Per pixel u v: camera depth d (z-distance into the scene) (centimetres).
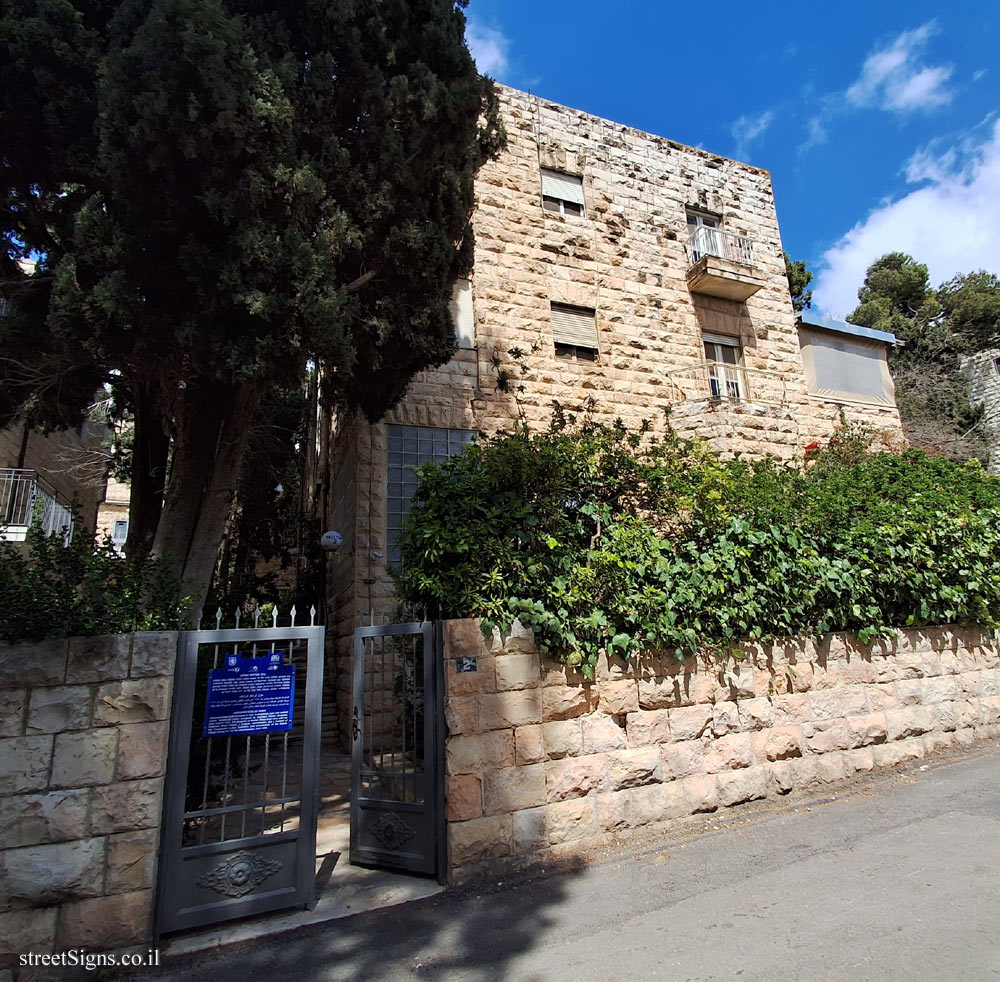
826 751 627
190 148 562
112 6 675
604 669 535
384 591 990
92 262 588
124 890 371
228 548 1666
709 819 548
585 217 1362
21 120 628
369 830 493
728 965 331
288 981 341
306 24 697
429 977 340
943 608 755
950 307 2792
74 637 386
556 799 491
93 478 1672
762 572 623
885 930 353
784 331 1533
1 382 786
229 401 777
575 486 590
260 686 442
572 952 355
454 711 469
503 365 1183
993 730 751
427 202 791
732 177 1595
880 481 814
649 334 1346
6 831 353
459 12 841
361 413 1054
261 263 597
